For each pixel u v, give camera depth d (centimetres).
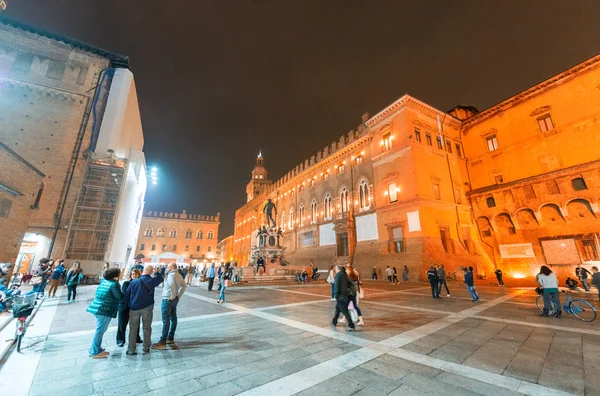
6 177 1498
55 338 659
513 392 387
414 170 2908
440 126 3434
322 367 480
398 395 378
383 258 2984
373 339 652
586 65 2633
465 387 402
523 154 3023
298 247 4694
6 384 410
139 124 3959
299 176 5003
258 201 6594
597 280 988
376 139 3491
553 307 998
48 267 1352
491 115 3388
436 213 2898
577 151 2616
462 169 3481
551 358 521
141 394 383
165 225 7469
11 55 2583
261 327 774
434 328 759
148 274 598
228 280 2097
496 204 3048
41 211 2291
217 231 7931
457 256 2755
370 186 3469
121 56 2970
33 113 2519
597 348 576
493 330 738
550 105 2858
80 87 2719
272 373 455
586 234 2359
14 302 578
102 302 546
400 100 3183
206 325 802
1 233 1495
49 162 2433
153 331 738
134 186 3070
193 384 414
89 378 436
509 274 2847
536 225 2725
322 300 1333
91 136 2652
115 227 2455
